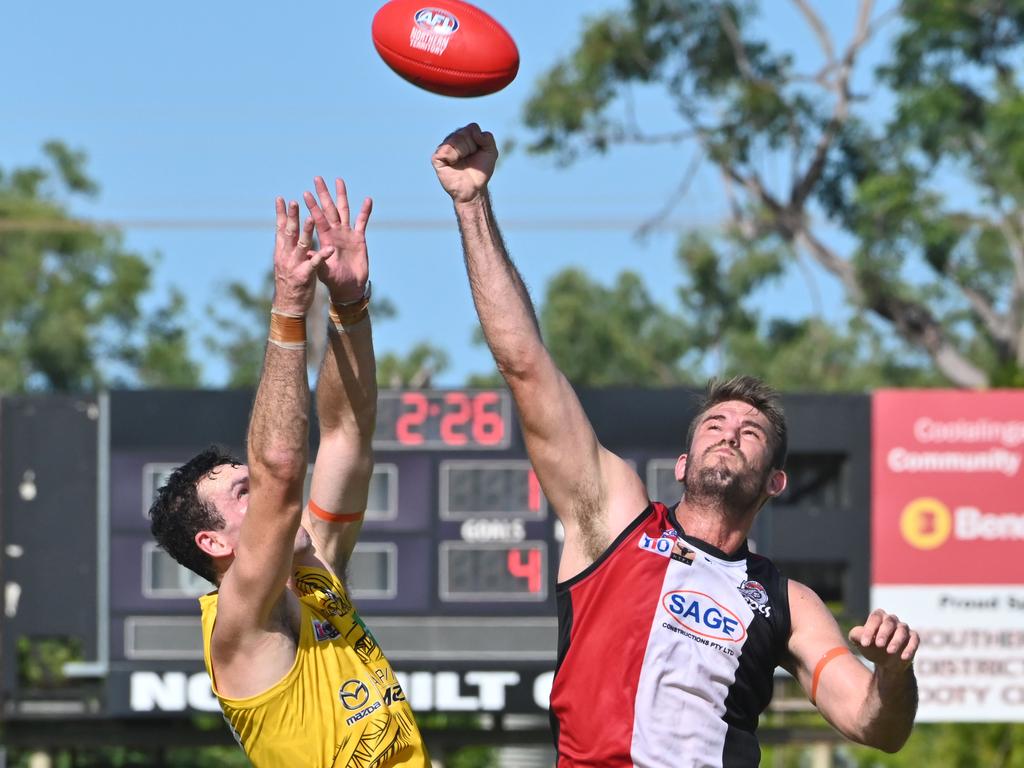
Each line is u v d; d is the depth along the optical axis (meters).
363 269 15.34
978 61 70.50
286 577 13.95
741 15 73.19
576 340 116.75
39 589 44.84
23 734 46.03
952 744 56.38
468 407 44.31
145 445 44.47
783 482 15.21
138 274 121.19
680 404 44.25
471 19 14.97
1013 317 75.56
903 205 70.00
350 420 15.80
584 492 14.49
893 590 45.88
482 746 45.69
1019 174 67.12
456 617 43.97
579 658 14.18
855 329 106.81
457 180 14.52
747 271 79.00
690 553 14.41
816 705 14.33
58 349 116.25
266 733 14.24
